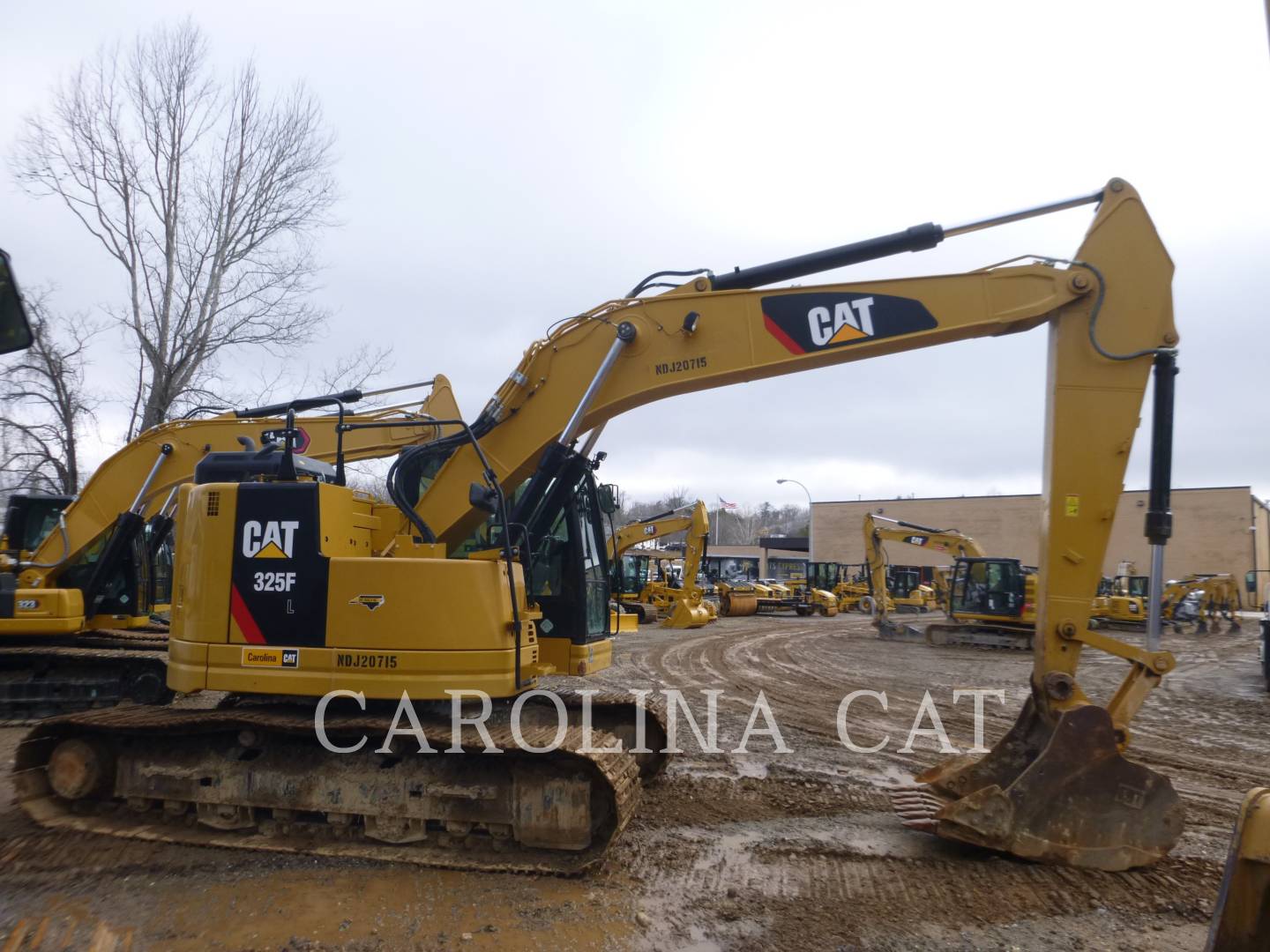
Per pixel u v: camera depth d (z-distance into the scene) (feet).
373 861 19.66
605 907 17.42
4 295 10.34
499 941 15.96
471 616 19.85
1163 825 19.02
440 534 23.22
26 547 38.63
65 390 67.82
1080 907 17.24
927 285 20.85
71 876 18.80
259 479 22.66
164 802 21.75
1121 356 19.79
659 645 74.84
